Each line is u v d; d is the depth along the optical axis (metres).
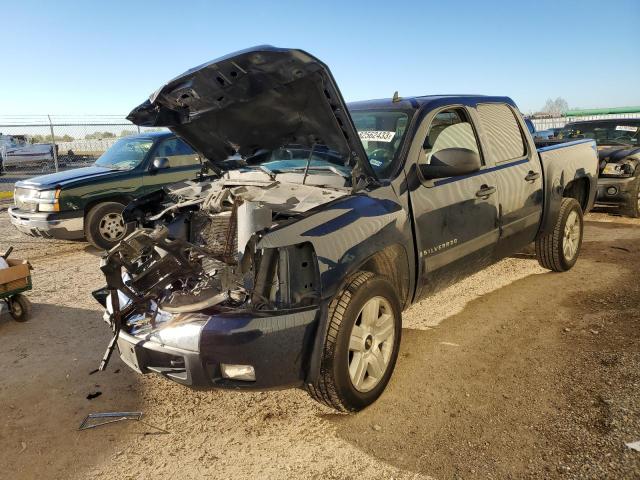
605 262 6.07
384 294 3.23
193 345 2.74
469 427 2.99
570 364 3.62
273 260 2.82
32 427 3.22
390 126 3.95
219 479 2.69
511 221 4.56
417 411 3.19
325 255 2.84
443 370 3.69
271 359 2.73
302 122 3.38
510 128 4.85
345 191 3.36
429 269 3.69
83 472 2.79
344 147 3.33
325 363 2.91
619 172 8.55
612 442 2.71
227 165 4.38
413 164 3.65
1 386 3.74
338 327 2.91
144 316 3.14
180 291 3.07
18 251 8.20
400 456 2.78
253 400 3.46
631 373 3.36
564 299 4.92
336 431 3.05
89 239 7.95
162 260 3.21
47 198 7.68
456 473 2.61
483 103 4.61
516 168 4.64
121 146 9.12
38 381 3.79
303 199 3.28
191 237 3.75
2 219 11.38
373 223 3.15
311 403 3.39
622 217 8.98
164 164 8.19
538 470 2.58
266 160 4.24
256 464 2.79
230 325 2.70
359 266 3.03
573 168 5.59
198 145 4.05
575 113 24.23
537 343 4.01
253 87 3.06
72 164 18.05
